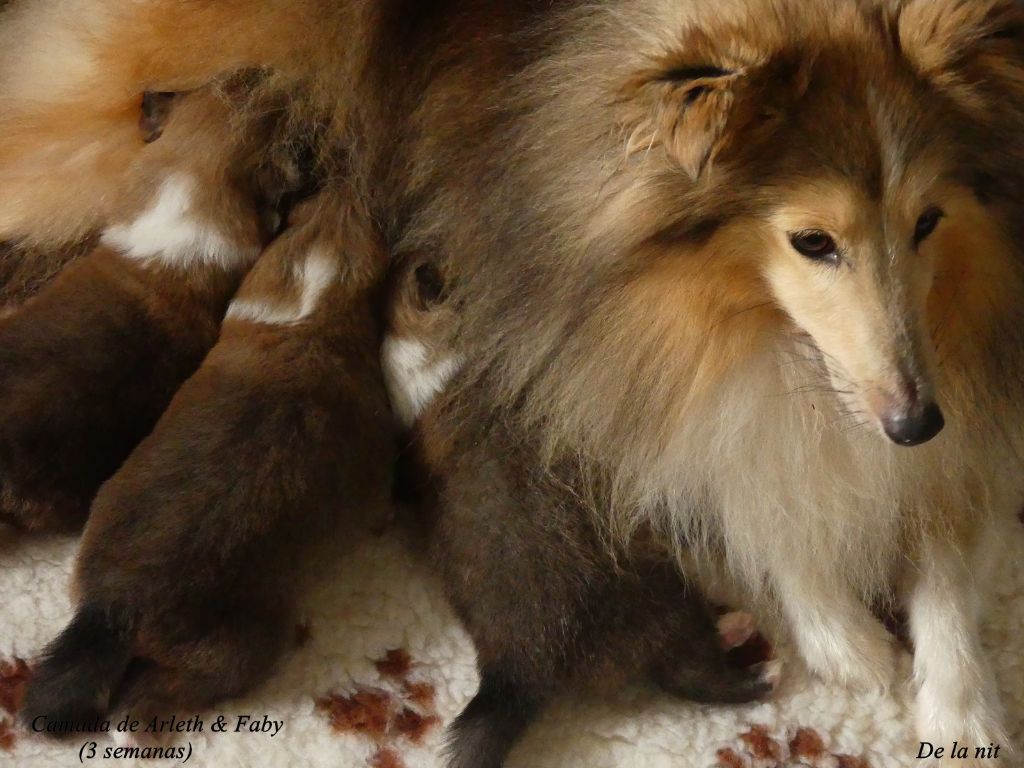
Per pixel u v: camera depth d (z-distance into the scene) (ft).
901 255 3.05
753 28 2.98
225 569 3.23
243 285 3.45
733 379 3.27
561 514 3.30
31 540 3.51
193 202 3.47
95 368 3.39
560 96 3.20
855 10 3.02
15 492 3.37
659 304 3.18
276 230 3.54
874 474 3.34
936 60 3.00
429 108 3.44
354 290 3.46
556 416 3.31
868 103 3.00
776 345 3.26
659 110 2.93
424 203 3.49
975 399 3.31
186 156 3.49
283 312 3.41
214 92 3.55
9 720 3.31
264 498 3.25
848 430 3.28
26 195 3.75
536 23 3.31
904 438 3.04
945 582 3.40
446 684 3.39
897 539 3.43
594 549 3.29
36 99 3.76
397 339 3.46
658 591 3.30
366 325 3.46
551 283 3.23
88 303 3.41
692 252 3.13
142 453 3.30
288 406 3.30
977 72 3.03
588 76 3.16
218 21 3.56
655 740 3.34
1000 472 3.47
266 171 3.54
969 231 3.14
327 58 3.52
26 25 3.81
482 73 3.36
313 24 3.51
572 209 3.17
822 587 3.43
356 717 3.35
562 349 3.26
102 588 3.21
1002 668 3.42
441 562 3.35
